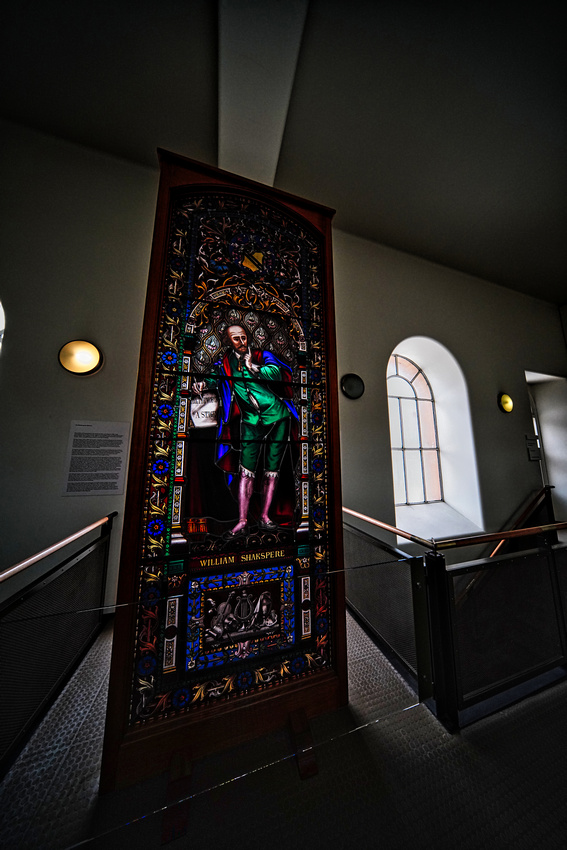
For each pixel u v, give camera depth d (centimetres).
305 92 222
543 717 152
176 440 141
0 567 213
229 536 144
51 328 245
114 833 103
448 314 426
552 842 102
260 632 144
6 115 246
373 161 280
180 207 158
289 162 279
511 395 455
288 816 108
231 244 166
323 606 158
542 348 508
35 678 132
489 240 385
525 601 179
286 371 169
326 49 197
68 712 142
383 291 381
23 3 180
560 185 308
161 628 128
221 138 248
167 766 119
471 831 104
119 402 257
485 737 141
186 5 180
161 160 156
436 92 226
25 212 247
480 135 258
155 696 124
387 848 99
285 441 162
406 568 172
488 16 185
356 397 337
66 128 256
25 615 130
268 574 149
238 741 130
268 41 182
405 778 122
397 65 208
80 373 246
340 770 124
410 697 160
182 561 134
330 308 182
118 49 202
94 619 206
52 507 229
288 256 179
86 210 266
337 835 103
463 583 164
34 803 109
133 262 276
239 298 164
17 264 241
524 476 436
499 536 176
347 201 323
